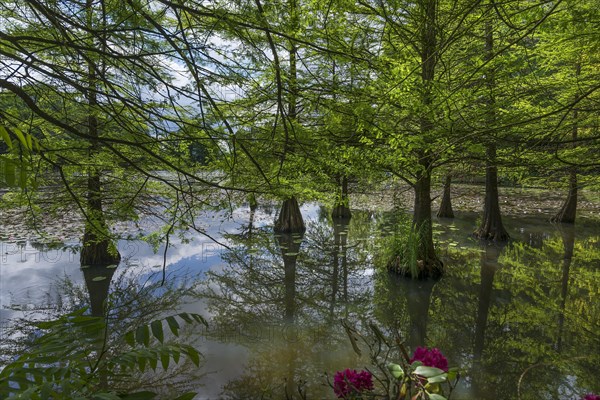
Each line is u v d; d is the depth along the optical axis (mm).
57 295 7988
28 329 6344
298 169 6090
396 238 10078
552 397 4496
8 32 2713
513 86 7789
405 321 6930
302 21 4066
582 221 16969
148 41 2162
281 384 4715
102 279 8891
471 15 7211
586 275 9406
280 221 14844
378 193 23250
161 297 8031
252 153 3002
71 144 4762
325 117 5254
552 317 7031
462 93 5695
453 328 6598
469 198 22875
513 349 5773
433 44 6781
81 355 1608
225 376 4926
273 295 8375
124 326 6465
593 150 6957
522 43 7160
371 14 6965
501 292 8359
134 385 4629
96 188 6020
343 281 9328
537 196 23438
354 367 5180
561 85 7910
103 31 1827
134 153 3938
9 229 12930
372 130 4508
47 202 5543
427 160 7949
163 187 7027
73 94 2742
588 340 6062
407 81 4859
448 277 9359
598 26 4566
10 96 3232
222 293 8406
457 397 4500
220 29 1992
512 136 5816
